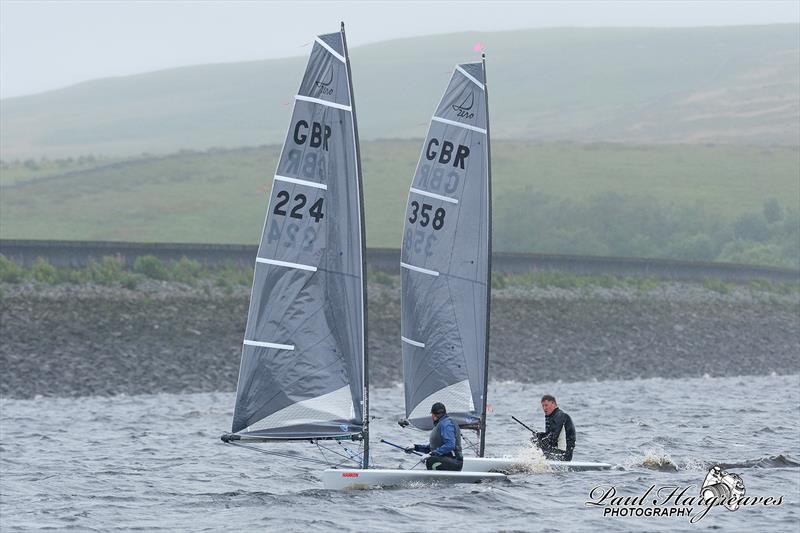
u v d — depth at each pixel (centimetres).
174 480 9056
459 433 8381
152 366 16938
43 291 18375
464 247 8638
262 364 7612
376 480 8012
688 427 12662
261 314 7619
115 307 18475
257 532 6838
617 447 10894
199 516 7412
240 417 7612
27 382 15688
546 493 8050
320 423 7612
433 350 8594
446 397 8600
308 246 7631
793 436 11794
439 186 8625
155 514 7512
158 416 13538
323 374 7625
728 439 11525
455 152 8650
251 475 9356
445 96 8669
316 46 7688
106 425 12700
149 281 19925
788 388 18250
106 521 7288
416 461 10256
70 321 17662
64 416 13438
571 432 9256
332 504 7600
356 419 7669
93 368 16488
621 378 19988
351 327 7650
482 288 8638
